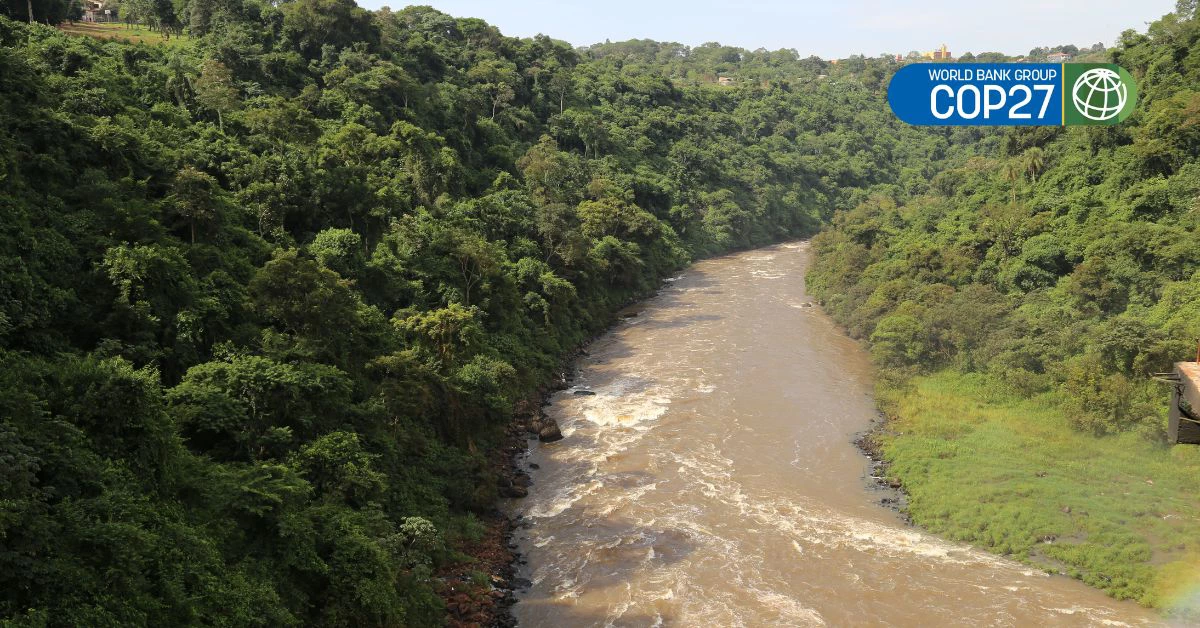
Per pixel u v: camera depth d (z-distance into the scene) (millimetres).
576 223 100062
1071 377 60750
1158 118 87500
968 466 53875
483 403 58812
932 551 45469
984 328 71438
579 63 199000
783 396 71062
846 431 63344
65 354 38781
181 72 78438
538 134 141875
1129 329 59938
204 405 39531
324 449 41625
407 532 40656
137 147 57125
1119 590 40312
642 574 43750
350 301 55375
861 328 87812
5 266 39500
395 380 51938
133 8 108062
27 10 86438
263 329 51031
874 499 52188
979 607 39969
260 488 35469
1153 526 45250
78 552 27078
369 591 34844
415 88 108688
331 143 83562
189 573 29766
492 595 41844
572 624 39562
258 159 68688
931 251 90062
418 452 51062
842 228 125000
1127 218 81812
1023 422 60469
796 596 41406
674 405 69125
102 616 25453
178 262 47281
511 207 95625
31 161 48719
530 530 49062
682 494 52844
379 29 121562
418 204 84938
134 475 32219
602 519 49812
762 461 57875
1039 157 104438
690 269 134125
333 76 100625
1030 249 81750
